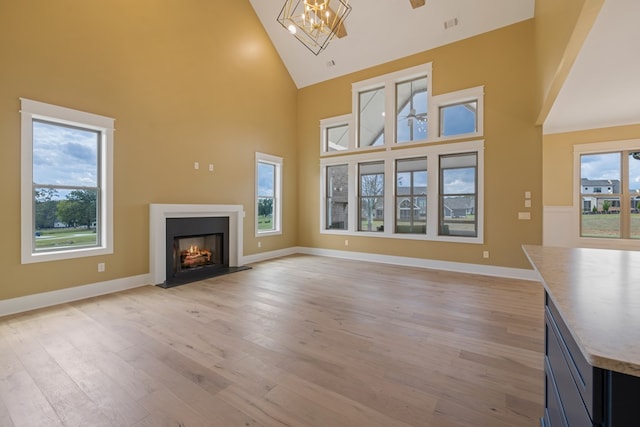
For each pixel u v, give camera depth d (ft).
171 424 5.23
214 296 12.56
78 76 12.03
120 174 13.41
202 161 16.87
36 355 7.57
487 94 16.47
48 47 11.26
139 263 14.11
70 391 6.14
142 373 6.79
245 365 7.14
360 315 10.39
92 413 5.49
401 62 19.19
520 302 11.80
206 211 16.62
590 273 4.13
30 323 9.61
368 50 19.79
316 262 20.17
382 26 18.37
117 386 6.30
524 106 15.53
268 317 10.19
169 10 15.28
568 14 7.34
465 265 17.22
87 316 10.25
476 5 15.90
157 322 9.73
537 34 14.07
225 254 17.90
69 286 11.88
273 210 22.44
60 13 11.55
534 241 15.44
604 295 3.16
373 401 5.84
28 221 10.87
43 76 11.14
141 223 14.16
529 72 15.39
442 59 17.76
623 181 18.99
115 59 13.19
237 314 10.47
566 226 20.39
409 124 19.47
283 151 22.80
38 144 11.33
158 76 14.79
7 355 7.57
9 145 10.44
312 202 23.52
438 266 18.07
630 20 8.06
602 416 2.25
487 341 8.41
